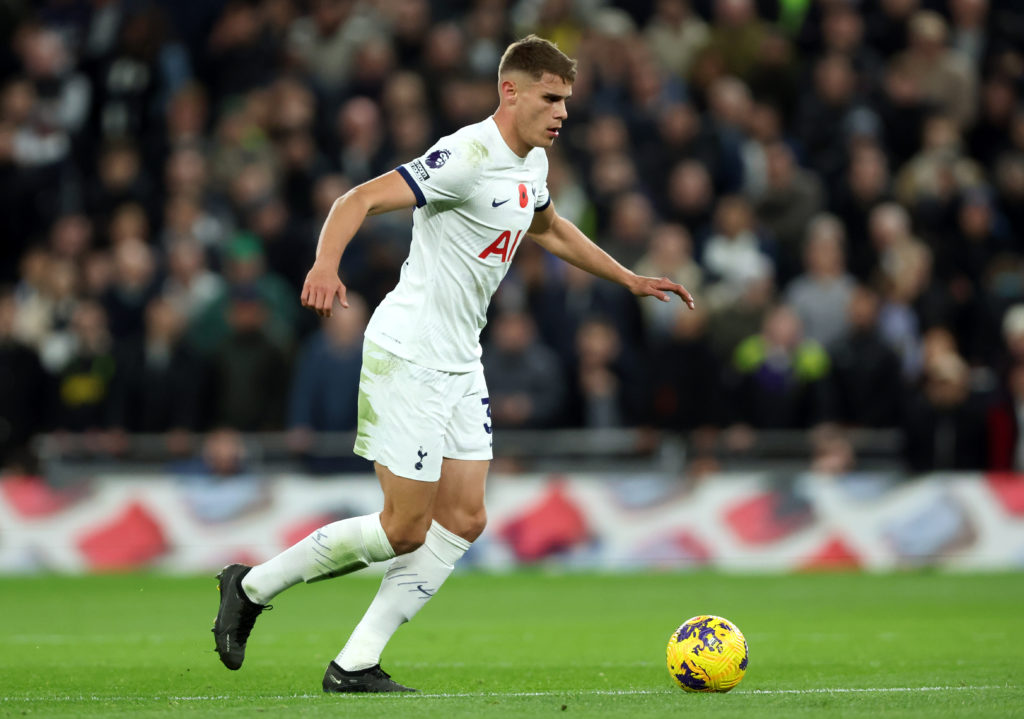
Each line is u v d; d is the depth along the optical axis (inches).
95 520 1927.9
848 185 2261.3
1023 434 1895.9
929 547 1893.5
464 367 805.2
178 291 2096.5
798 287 2063.2
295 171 2274.9
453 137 786.2
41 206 2380.7
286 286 2134.6
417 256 797.2
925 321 2054.6
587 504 1911.9
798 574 1847.9
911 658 1011.9
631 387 1934.1
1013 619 1321.4
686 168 2228.1
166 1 2630.4
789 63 2442.2
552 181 2148.1
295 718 674.2
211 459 1909.4
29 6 2696.9
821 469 1891.0
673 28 2534.5
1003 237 2239.2
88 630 1253.1
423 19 2498.8
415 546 799.7
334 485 1897.1
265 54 2588.6
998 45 2522.1
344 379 1897.1
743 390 1898.4
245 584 800.3
